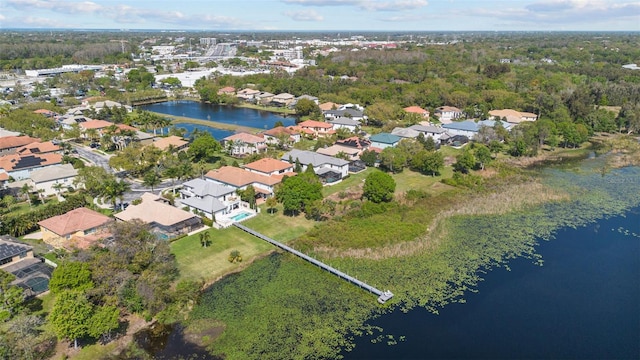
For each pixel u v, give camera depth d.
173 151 144.00
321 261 81.75
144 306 66.19
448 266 81.19
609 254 85.56
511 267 81.12
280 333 63.78
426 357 58.97
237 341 62.09
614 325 65.38
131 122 192.62
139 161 129.25
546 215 102.62
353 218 98.31
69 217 87.94
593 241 90.69
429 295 72.69
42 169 118.81
